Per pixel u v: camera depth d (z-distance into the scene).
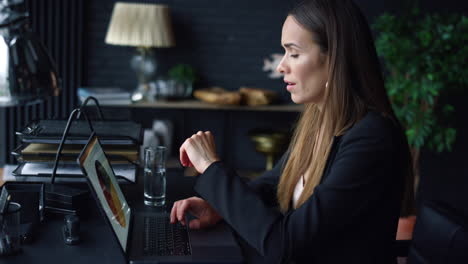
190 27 4.05
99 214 1.55
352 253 1.30
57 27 3.81
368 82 1.34
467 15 4.06
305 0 1.38
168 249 1.28
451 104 4.06
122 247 1.19
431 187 4.22
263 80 4.16
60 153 1.48
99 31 3.98
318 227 1.25
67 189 1.56
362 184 1.26
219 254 1.26
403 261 2.26
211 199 1.37
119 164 1.68
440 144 3.34
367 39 1.35
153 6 3.63
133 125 1.84
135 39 3.62
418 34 3.11
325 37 1.33
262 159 4.31
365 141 1.28
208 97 3.71
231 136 4.25
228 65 4.13
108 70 4.04
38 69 1.41
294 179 1.55
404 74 3.34
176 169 2.06
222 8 4.05
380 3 4.06
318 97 1.41
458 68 3.04
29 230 1.32
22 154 1.57
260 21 4.09
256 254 1.46
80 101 3.62
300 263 1.35
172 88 3.77
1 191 1.40
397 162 1.31
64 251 1.28
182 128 4.18
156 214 1.54
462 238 1.51
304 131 1.57
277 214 1.33
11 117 3.76
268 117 4.26
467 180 4.12
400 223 2.53
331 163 1.35
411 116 3.16
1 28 1.37
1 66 1.36
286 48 1.39
